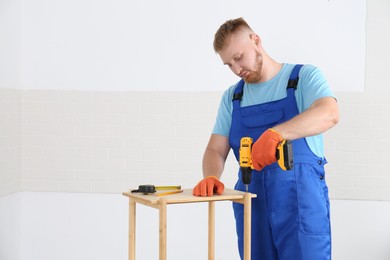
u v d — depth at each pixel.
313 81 2.16
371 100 4.21
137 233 4.41
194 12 4.40
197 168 4.39
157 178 4.42
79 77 4.48
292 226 2.14
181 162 4.40
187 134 4.40
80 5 4.47
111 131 4.45
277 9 4.31
